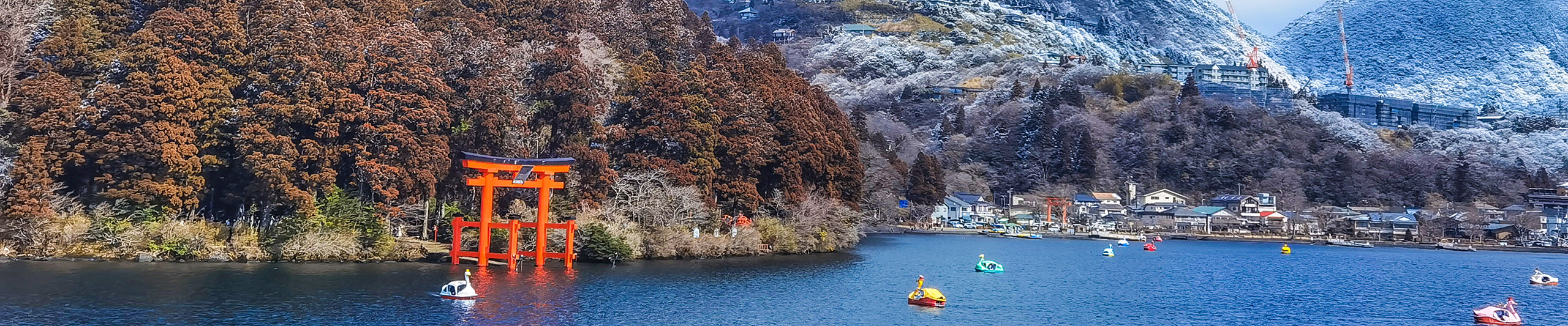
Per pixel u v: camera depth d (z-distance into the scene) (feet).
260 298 235.40
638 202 335.88
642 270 304.91
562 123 346.95
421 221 331.98
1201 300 291.99
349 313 221.66
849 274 328.90
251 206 310.65
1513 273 416.26
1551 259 528.22
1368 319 261.03
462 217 326.24
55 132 290.97
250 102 315.37
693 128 360.28
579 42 397.39
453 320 218.38
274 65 313.94
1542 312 286.25
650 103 367.25
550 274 283.79
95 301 226.58
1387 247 631.15
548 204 292.40
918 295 265.54
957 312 255.50
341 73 307.99
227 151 311.88
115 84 304.09
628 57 416.05
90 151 289.94
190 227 293.43
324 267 284.20
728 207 383.65
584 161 334.03
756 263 345.10
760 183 399.03
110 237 290.97
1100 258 467.52
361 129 299.99
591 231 312.50
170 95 295.28
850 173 444.55
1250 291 317.01
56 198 293.02
